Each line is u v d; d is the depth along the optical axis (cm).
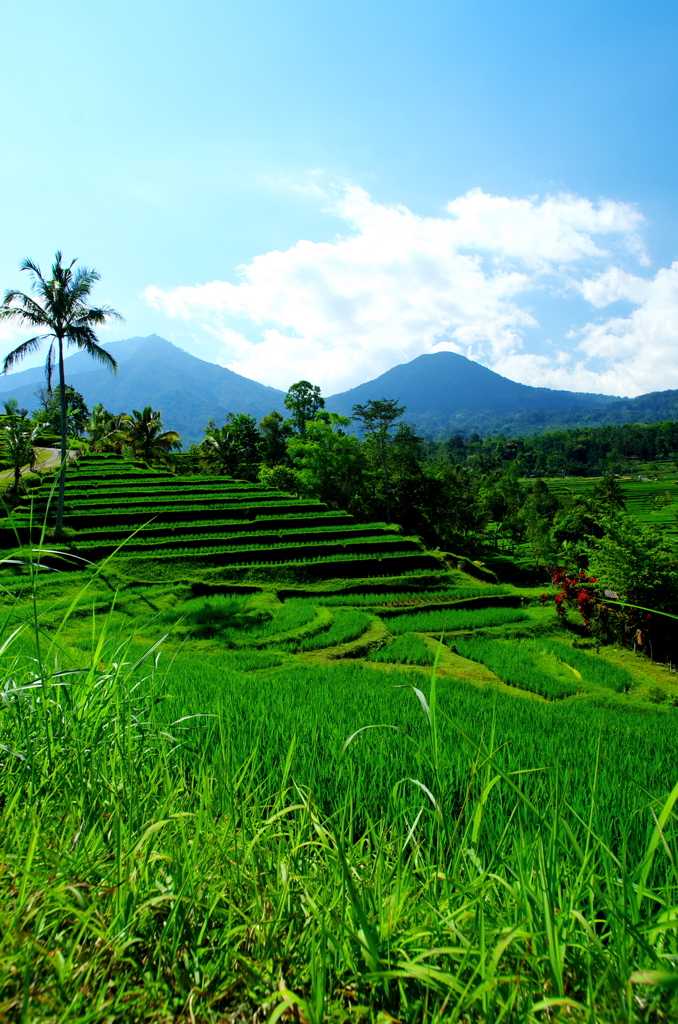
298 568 2953
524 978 138
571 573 2539
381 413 5481
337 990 146
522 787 385
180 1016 138
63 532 3131
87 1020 123
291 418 8031
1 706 230
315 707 763
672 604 1841
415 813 310
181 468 7162
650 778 569
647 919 150
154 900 148
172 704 455
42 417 4788
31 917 141
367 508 5616
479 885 174
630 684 1579
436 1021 129
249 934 164
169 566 2883
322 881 188
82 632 1309
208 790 224
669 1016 130
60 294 2675
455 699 1031
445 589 2830
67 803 207
